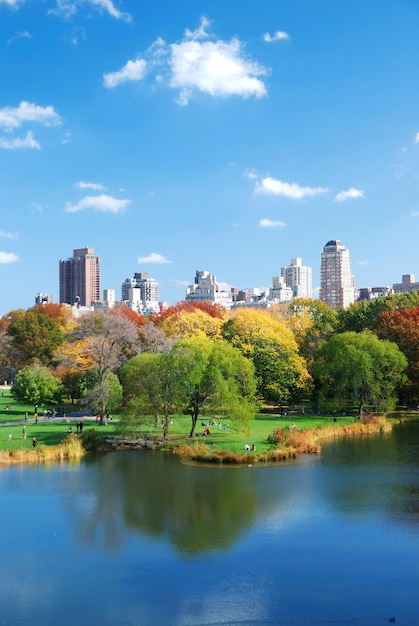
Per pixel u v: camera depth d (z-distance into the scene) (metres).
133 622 29.67
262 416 98.81
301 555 37.62
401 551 38.06
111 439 74.00
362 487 53.09
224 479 56.44
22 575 35.03
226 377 77.38
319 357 106.38
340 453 69.94
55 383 104.75
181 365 73.00
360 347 98.75
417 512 45.69
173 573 35.16
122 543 39.81
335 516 44.88
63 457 66.81
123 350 109.50
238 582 33.97
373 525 42.81
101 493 51.44
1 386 156.88
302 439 72.75
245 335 104.94
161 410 74.56
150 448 72.19
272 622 29.62
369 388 98.06
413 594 32.47
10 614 30.53
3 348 144.75
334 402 99.12
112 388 89.56
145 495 50.88
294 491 52.00
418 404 113.56
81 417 96.31
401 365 99.75
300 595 32.38
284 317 141.50
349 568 35.69
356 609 30.89
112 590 33.06
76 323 165.50
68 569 35.84
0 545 39.59
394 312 119.44
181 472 59.50
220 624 29.45
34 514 45.84
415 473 58.84
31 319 138.12
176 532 41.78
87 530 42.25
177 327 115.69
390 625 29.33
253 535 41.12
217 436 77.38
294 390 104.31
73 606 31.33
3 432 78.56
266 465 63.12
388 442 78.06
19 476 57.84
